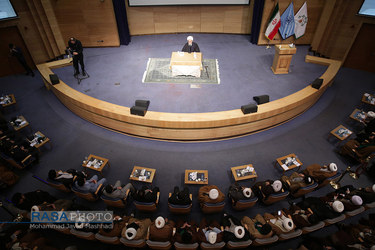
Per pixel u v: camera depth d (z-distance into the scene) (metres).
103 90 8.98
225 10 12.25
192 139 7.75
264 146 7.56
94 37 11.61
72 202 5.59
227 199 6.12
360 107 8.97
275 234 4.99
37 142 7.04
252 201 5.36
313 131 8.07
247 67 10.36
